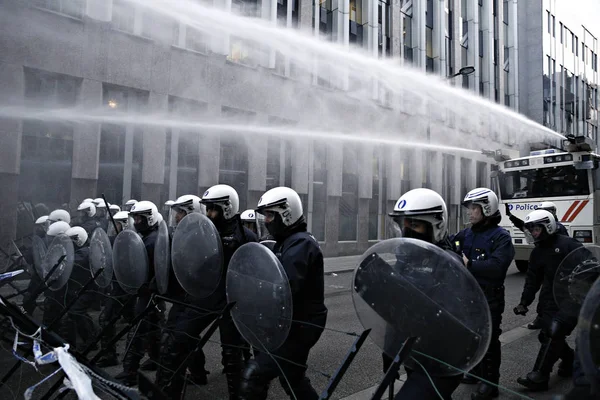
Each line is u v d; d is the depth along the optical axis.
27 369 4.34
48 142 11.28
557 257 3.91
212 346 5.42
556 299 3.51
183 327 3.45
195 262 3.29
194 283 3.30
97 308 6.29
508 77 28.23
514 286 9.90
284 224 2.92
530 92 30.17
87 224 7.93
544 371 3.86
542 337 4.03
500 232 3.69
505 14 28.27
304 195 16.02
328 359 4.85
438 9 21.75
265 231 5.82
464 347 1.74
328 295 8.84
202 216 3.32
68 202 11.54
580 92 36.22
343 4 17.31
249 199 14.52
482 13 25.38
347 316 6.91
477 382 3.97
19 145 10.62
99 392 2.62
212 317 3.48
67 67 11.20
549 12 31.23
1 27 10.37
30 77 10.95
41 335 3.07
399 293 1.89
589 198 10.77
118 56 11.94
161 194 12.86
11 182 10.55
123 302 4.70
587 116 37.53
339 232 17.42
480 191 3.76
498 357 3.58
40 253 5.87
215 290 3.34
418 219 2.34
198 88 13.32
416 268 1.87
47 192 11.25
